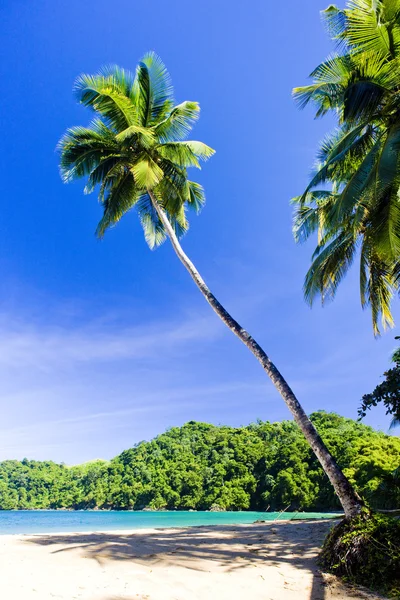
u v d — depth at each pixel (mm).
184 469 81062
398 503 12992
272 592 4949
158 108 13992
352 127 12070
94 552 6578
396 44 9617
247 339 9906
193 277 11461
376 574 5438
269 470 65750
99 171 13453
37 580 4738
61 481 106875
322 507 51375
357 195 9273
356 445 48562
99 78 13070
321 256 12727
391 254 9438
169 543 7949
